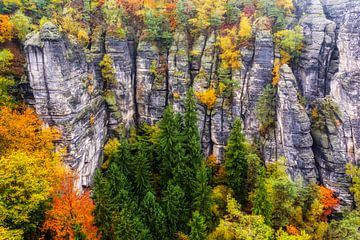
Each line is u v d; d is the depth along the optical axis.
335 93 65.31
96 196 39.38
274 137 64.62
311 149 62.31
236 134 54.50
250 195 51.19
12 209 30.44
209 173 60.25
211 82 66.81
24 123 43.56
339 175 60.72
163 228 43.66
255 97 66.00
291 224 49.00
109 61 61.03
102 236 38.84
